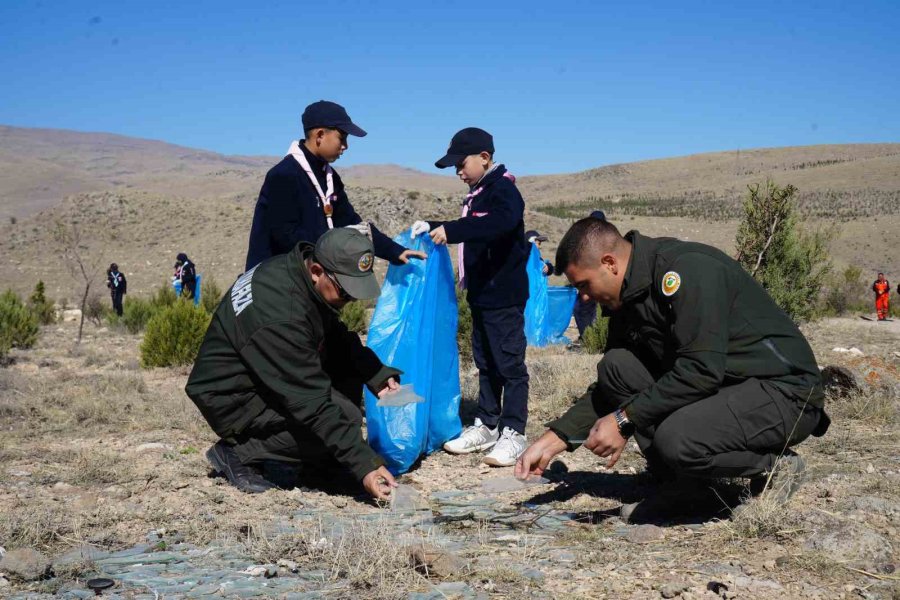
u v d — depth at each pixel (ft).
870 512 12.16
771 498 11.88
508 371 18.04
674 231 253.85
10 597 9.39
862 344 40.19
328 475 15.89
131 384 28.25
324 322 14.07
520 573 10.06
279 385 13.82
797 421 11.84
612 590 9.41
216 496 14.28
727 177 503.20
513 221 17.67
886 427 19.49
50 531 11.97
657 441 11.87
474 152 18.30
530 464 12.44
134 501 14.07
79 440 19.88
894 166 413.18
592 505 14.08
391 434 16.78
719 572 9.89
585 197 476.54
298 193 16.62
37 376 30.73
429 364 17.71
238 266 150.00
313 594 9.41
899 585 9.43
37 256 164.04
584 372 28.96
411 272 17.69
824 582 9.58
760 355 11.86
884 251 229.66
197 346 36.11
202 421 21.88
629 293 11.99
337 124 16.80
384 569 9.97
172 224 185.16
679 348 11.69
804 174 432.25
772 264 47.09
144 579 10.05
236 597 9.35
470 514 13.52
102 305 76.59
